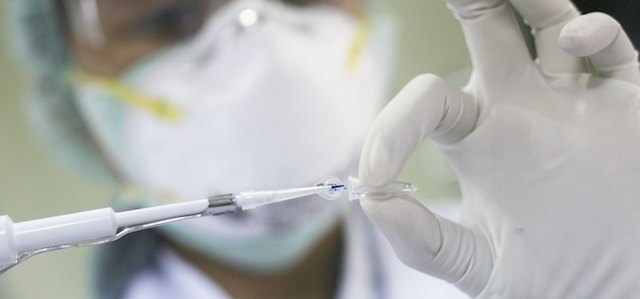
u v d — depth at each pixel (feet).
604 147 1.80
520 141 1.82
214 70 2.38
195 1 2.34
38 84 2.28
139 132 2.34
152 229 2.35
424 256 1.81
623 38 1.80
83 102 2.30
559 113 1.82
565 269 1.81
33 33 2.28
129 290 2.32
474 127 1.84
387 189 1.78
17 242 1.69
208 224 2.40
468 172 1.85
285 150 2.47
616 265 1.80
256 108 2.42
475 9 1.82
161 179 2.37
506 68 1.82
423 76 1.81
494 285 1.83
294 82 2.45
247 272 2.45
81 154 2.30
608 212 1.80
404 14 2.67
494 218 1.84
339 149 2.56
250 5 2.39
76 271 2.29
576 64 1.83
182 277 2.38
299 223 2.50
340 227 2.55
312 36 2.49
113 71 2.31
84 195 2.31
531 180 1.82
